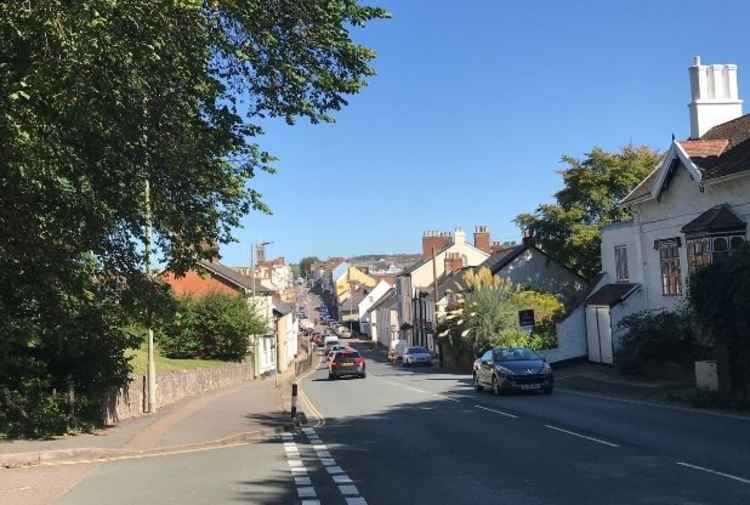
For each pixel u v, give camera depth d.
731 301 17.17
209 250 18.06
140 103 12.62
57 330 15.86
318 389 32.59
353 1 14.53
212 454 13.73
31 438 14.94
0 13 9.69
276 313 63.81
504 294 41.66
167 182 15.93
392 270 196.12
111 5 9.76
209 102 14.75
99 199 13.88
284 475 10.97
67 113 10.82
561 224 45.50
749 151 23.14
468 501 8.59
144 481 10.64
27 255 14.52
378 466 11.46
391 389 29.89
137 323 19.44
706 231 23.28
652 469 9.99
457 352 47.56
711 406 17.19
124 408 20.28
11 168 11.23
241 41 14.27
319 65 14.97
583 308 35.25
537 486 9.27
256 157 17.47
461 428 15.65
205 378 32.94
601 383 25.28
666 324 24.98
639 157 44.31
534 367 23.67
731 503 7.92
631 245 31.52
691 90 30.25
